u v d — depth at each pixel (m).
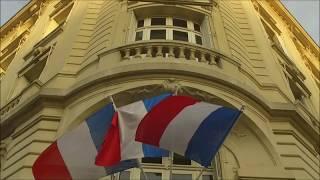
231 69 12.60
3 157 11.71
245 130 11.05
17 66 18.30
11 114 12.30
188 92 11.02
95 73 11.67
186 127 8.63
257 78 13.65
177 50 12.55
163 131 8.59
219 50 13.26
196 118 8.72
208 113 8.77
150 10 15.48
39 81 13.43
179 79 11.26
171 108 8.88
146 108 9.16
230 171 9.93
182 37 14.66
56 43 16.30
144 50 12.61
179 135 8.56
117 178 9.86
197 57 12.59
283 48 21.34
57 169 8.37
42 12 23.03
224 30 15.08
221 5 16.92
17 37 22.77
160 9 15.48
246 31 16.31
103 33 14.47
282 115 11.89
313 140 12.65
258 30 17.11
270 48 16.50
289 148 11.05
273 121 11.84
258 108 11.66
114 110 9.16
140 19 15.55
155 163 10.24
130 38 14.21
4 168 10.92
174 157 10.36
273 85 13.38
